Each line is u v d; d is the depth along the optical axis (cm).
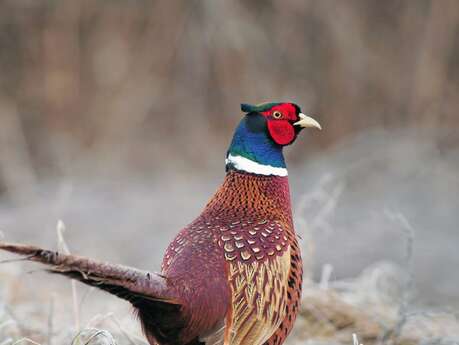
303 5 1797
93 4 1725
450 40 1809
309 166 1580
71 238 1220
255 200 567
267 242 533
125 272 459
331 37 1800
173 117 1722
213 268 508
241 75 1742
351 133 1781
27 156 1606
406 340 709
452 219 1302
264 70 1753
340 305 759
